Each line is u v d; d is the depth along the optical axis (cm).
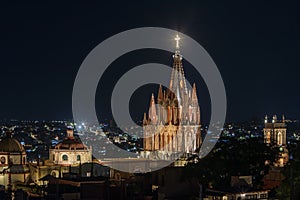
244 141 14288
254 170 13700
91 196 12662
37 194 14588
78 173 17700
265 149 14212
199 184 11988
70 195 13312
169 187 12719
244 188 12544
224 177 13250
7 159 19450
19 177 18912
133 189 13625
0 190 15575
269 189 13125
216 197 12125
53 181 15500
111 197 12650
